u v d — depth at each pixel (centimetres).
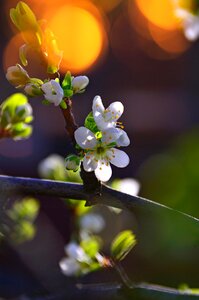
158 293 47
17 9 43
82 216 74
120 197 43
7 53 199
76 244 72
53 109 190
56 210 119
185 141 39
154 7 133
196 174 39
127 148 186
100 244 73
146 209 42
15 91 194
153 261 79
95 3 203
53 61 43
